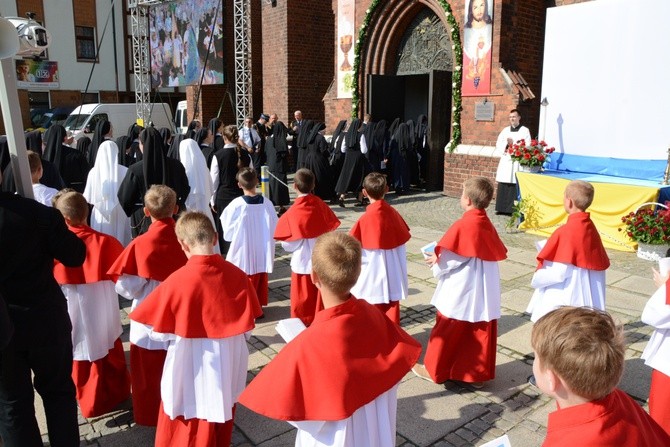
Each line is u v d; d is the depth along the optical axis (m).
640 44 8.39
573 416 1.46
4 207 2.65
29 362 2.80
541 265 3.83
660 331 2.89
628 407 1.53
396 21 12.65
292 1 15.41
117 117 19.95
